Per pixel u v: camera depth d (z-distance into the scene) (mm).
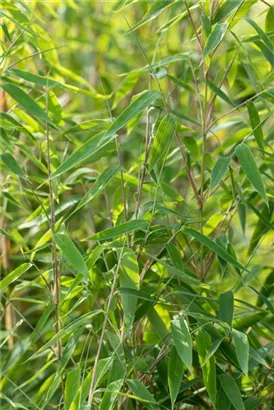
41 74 1717
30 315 1844
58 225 1441
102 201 1824
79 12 2021
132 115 1323
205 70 1442
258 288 1804
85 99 1963
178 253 1378
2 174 1759
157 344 1437
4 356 1692
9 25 1640
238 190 1444
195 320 1421
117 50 2059
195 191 1462
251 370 1471
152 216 1357
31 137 1492
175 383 1319
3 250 1688
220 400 1373
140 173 1472
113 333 1382
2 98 1654
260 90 1534
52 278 1500
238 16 1426
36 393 1605
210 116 1473
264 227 1527
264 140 1522
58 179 1534
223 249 1352
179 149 1532
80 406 1285
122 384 1306
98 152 1479
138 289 1349
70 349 1388
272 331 1449
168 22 1438
